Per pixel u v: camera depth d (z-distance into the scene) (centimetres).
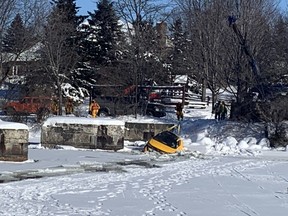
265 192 1848
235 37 4853
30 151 3091
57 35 5416
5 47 5644
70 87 6159
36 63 5316
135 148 3522
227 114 5197
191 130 4412
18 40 5491
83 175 2203
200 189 1889
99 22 6769
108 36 6688
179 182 2062
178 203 1596
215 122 4438
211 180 2138
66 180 2045
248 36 4788
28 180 2025
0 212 1398
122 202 1594
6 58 5597
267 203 1630
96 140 3350
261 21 5050
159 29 6284
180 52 6800
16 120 4728
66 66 5594
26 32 5503
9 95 5303
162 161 2848
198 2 5769
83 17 6744
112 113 5328
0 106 5147
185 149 3394
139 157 2989
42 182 1980
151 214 1416
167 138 3269
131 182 2034
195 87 7800
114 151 3294
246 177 2250
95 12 6850
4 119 4772
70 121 3384
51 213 1395
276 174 2372
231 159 3048
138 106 5416
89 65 6606
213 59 5353
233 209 1521
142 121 4322
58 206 1504
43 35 5481
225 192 1833
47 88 5206
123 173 2305
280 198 1725
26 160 2597
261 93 4291
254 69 4366
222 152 3494
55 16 5538
